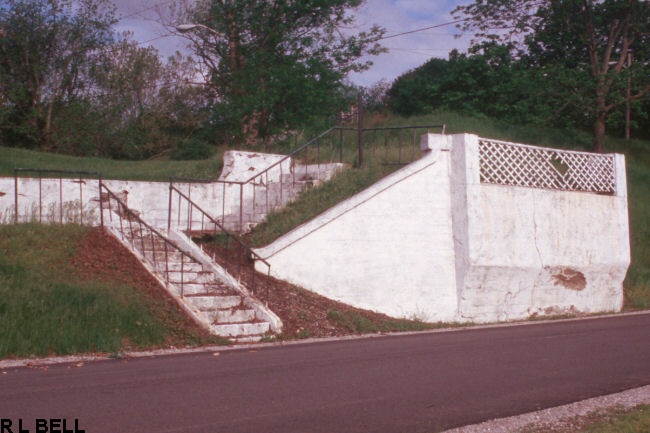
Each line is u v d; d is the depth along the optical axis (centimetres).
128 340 988
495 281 1461
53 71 3075
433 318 1404
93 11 3167
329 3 2914
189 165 2028
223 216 1552
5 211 1338
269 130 2723
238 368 841
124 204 1364
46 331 937
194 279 1237
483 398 715
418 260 1409
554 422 634
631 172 2631
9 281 1033
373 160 1702
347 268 1343
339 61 2986
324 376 798
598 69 2750
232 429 579
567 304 1590
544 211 1548
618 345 1058
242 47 2942
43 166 1892
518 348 1023
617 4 2747
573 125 2867
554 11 2805
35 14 3045
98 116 3181
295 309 1215
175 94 3362
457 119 2728
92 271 1150
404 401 692
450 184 1461
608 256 1661
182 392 702
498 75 2964
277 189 1661
